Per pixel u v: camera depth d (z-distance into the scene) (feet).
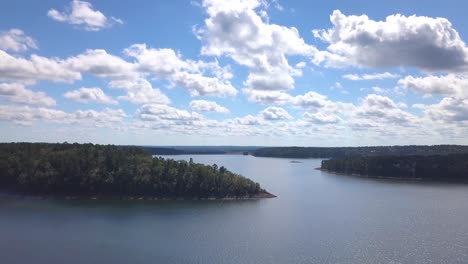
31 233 485.15
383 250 437.17
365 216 604.49
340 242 463.42
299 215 606.55
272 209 654.12
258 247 441.68
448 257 417.90
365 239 476.54
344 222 561.84
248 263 394.11
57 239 462.60
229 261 398.62
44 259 398.01
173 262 394.32
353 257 415.03
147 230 505.25
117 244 446.60
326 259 408.05
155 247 437.99
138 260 398.21
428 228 532.32
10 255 408.46
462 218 595.47
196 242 457.27
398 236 490.90
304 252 427.33
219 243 453.58
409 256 419.95
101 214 594.65
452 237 488.85
